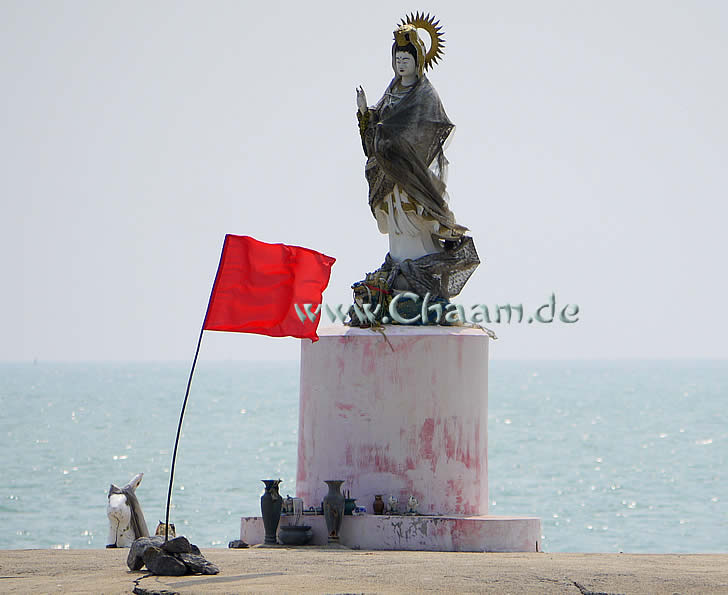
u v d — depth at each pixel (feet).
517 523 173.06
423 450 179.83
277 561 146.61
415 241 192.65
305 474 184.75
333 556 153.89
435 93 190.60
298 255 152.46
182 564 133.90
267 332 151.84
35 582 131.13
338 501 173.06
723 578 130.31
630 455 582.76
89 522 334.03
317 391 184.55
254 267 150.71
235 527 316.60
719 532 322.96
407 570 136.67
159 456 552.82
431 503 179.42
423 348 181.16
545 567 139.54
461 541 171.94
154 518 335.47
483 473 185.78
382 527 173.47
